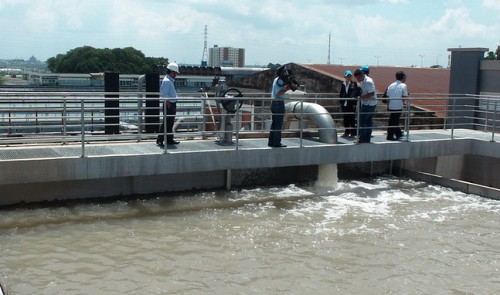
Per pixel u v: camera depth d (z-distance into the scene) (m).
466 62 18.75
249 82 24.73
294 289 6.94
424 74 25.92
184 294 6.71
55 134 13.03
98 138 10.84
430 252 8.44
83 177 10.06
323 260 7.95
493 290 7.11
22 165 9.60
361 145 12.72
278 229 9.30
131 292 6.71
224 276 7.27
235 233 9.02
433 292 6.99
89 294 6.62
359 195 11.91
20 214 9.53
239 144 12.24
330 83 20.45
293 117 14.57
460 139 14.29
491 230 9.63
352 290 6.97
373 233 9.25
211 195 11.30
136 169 10.48
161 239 8.62
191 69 33.75
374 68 25.69
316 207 10.78
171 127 11.79
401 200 11.60
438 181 13.13
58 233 8.73
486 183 14.54
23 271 7.22
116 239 8.55
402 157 13.34
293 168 12.75
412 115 17.77
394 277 7.42
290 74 11.67
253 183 12.35
